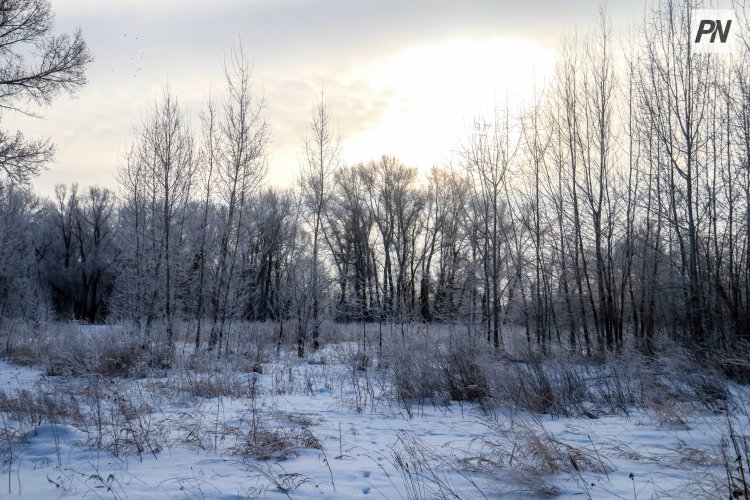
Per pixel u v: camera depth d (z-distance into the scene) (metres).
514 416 7.98
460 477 5.00
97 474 4.91
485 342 11.18
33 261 34.75
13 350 17.91
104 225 44.97
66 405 8.20
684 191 16.56
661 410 7.66
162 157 20.14
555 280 21.56
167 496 4.28
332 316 25.69
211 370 12.11
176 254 20.20
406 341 11.62
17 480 4.80
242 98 20.62
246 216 21.27
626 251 19.05
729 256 15.80
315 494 4.42
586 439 6.61
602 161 19.20
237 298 20.78
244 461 5.46
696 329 15.03
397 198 38.78
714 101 16.09
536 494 4.43
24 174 12.90
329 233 39.22
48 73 13.00
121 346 14.49
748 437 6.22
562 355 11.09
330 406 9.39
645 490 4.52
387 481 4.84
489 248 20.09
